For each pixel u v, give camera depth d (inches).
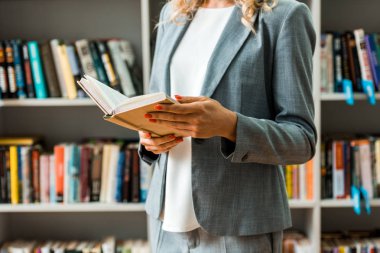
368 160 88.7
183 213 47.6
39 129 100.4
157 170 50.6
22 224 102.6
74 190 89.0
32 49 87.6
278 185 47.9
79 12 97.8
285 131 43.8
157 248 51.6
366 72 87.4
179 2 50.4
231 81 45.4
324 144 89.0
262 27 45.6
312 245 91.4
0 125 97.3
